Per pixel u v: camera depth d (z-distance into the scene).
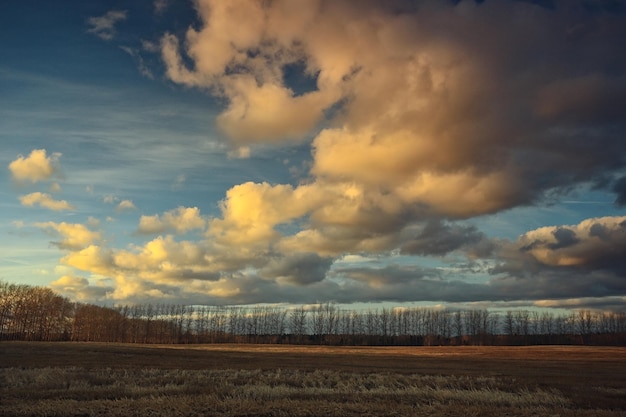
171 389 25.22
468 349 102.94
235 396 22.91
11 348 62.81
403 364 55.19
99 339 141.00
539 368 52.62
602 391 29.91
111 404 18.39
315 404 19.12
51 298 135.75
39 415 16.44
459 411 18.58
